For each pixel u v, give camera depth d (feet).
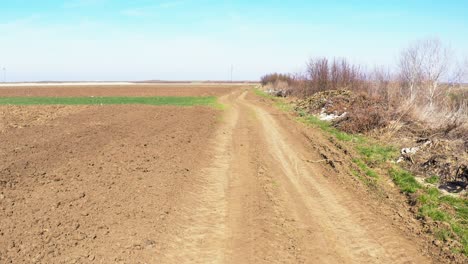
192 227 27.48
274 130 71.97
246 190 36.24
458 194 35.47
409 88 77.92
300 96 141.18
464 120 54.75
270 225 28.22
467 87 75.97
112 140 54.13
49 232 24.20
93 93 214.69
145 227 26.27
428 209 31.60
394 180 39.96
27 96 187.73
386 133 60.44
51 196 30.40
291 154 51.72
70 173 36.94
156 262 22.12
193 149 52.13
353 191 36.60
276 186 37.81
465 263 23.48
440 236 26.99
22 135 56.70
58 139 53.31
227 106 124.26
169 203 31.14
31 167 38.22
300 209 31.78
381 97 82.02
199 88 280.51
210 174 41.42
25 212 27.02
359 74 125.90
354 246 25.44
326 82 129.08
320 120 82.99
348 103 89.40
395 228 28.40
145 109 102.68
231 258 23.22
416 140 53.67
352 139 59.77
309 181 39.63
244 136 65.16
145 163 42.57
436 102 70.90
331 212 31.30
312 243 25.66
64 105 114.32
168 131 64.95
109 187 33.47
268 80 268.62
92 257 21.75
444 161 41.45
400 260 23.81
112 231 25.13
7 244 22.34
